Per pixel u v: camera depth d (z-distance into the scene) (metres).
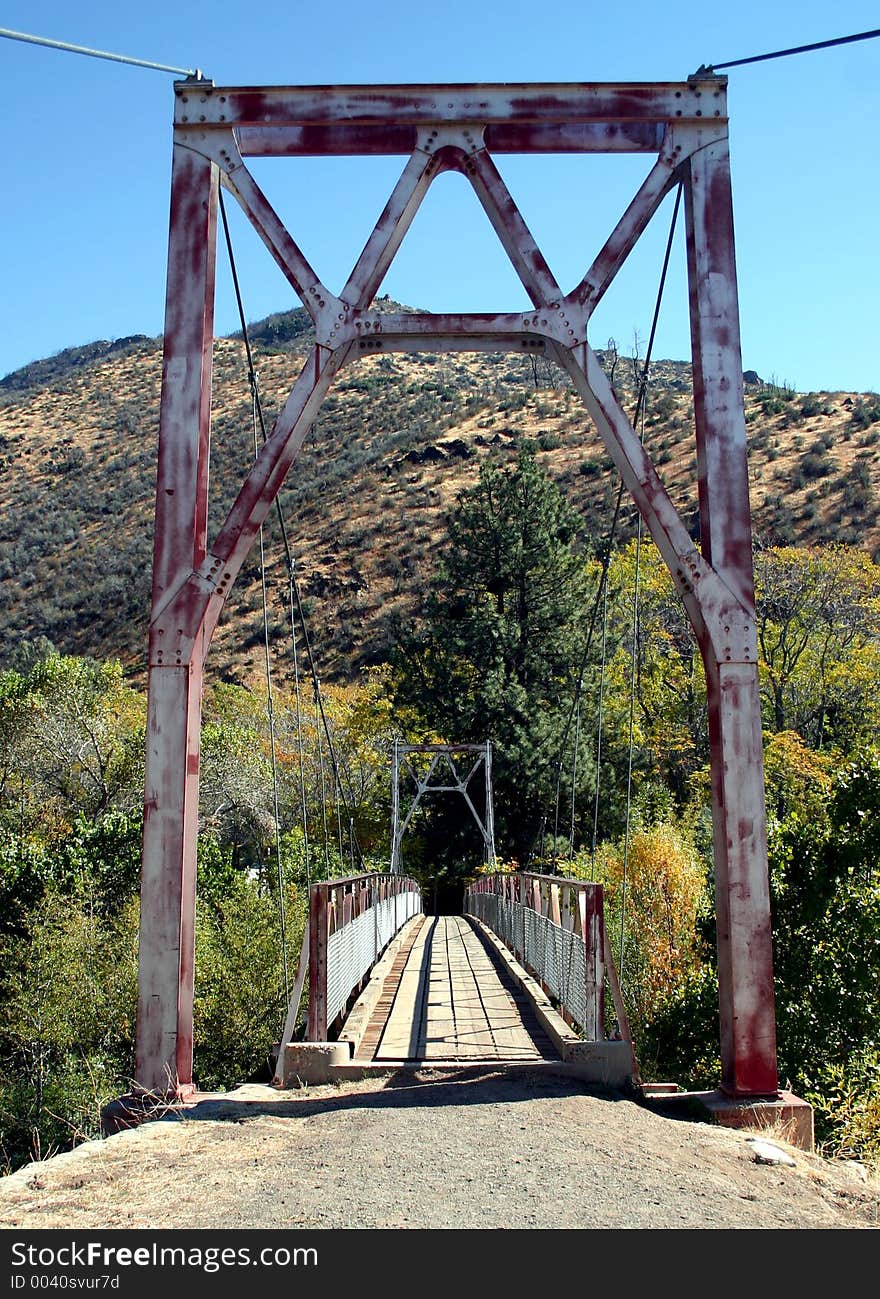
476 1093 5.79
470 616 35.59
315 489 76.94
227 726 31.47
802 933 10.41
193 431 6.17
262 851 28.19
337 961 7.70
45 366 148.62
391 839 33.62
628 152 6.47
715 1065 10.90
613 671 34.22
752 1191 4.23
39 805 23.52
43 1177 4.19
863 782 10.26
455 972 12.51
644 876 16.19
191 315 6.24
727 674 6.00
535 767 32.88
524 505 36.31
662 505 6.14
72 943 14.80
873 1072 9.17
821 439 54.31
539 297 6.39
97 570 65.12
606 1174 4.20
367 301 6.38
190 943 5.90
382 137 6.48
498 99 6.37
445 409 87.81
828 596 29.56
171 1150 4.67
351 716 37.97
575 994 7.48
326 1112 5.43
